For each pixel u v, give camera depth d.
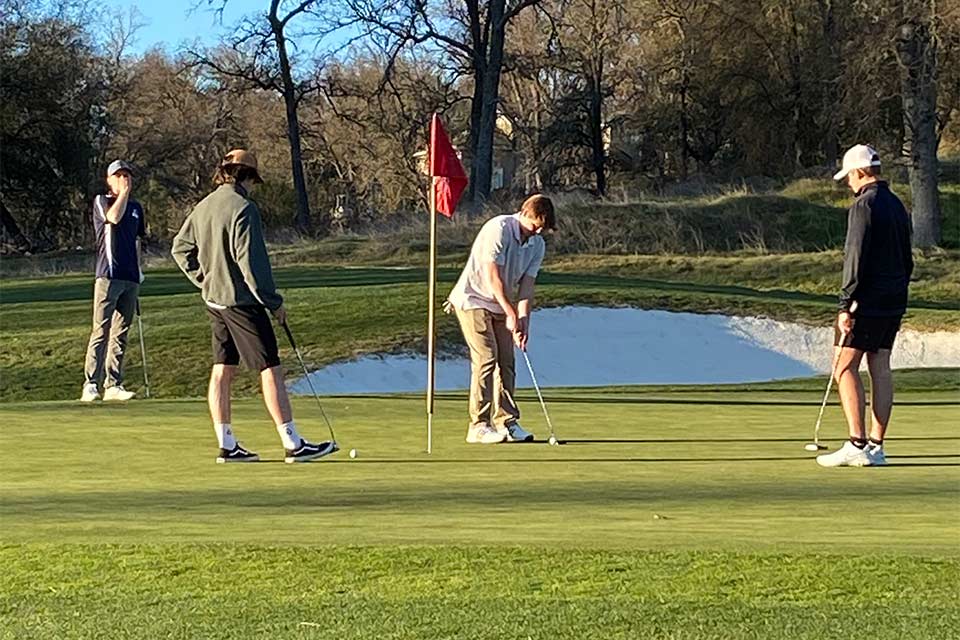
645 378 85.75
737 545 20.20
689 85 196.38
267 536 21.41
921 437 37.59
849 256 31.27
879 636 15.05
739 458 32.88
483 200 166.00
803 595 17.05
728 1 186.50
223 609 16.67
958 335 94.31
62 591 17.78
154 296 104.75
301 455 32.41
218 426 32.50
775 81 188.38
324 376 75.88
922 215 137.00
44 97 194.62
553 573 18.31
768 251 141.38
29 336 87.19
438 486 27.97
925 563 18.64
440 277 116.00
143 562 19.30
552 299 94.88
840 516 23.75
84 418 41.59
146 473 30.34
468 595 17.22
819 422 36.88
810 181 162.00
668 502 25.61
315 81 195.12
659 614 16.12
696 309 95.69
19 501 26.00
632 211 148.25
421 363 80.06
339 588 17.72
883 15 125.69
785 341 92.50
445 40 181.25
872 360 31.77
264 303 31.98
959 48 121.25
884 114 139.50
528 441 36.72
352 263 141.25
